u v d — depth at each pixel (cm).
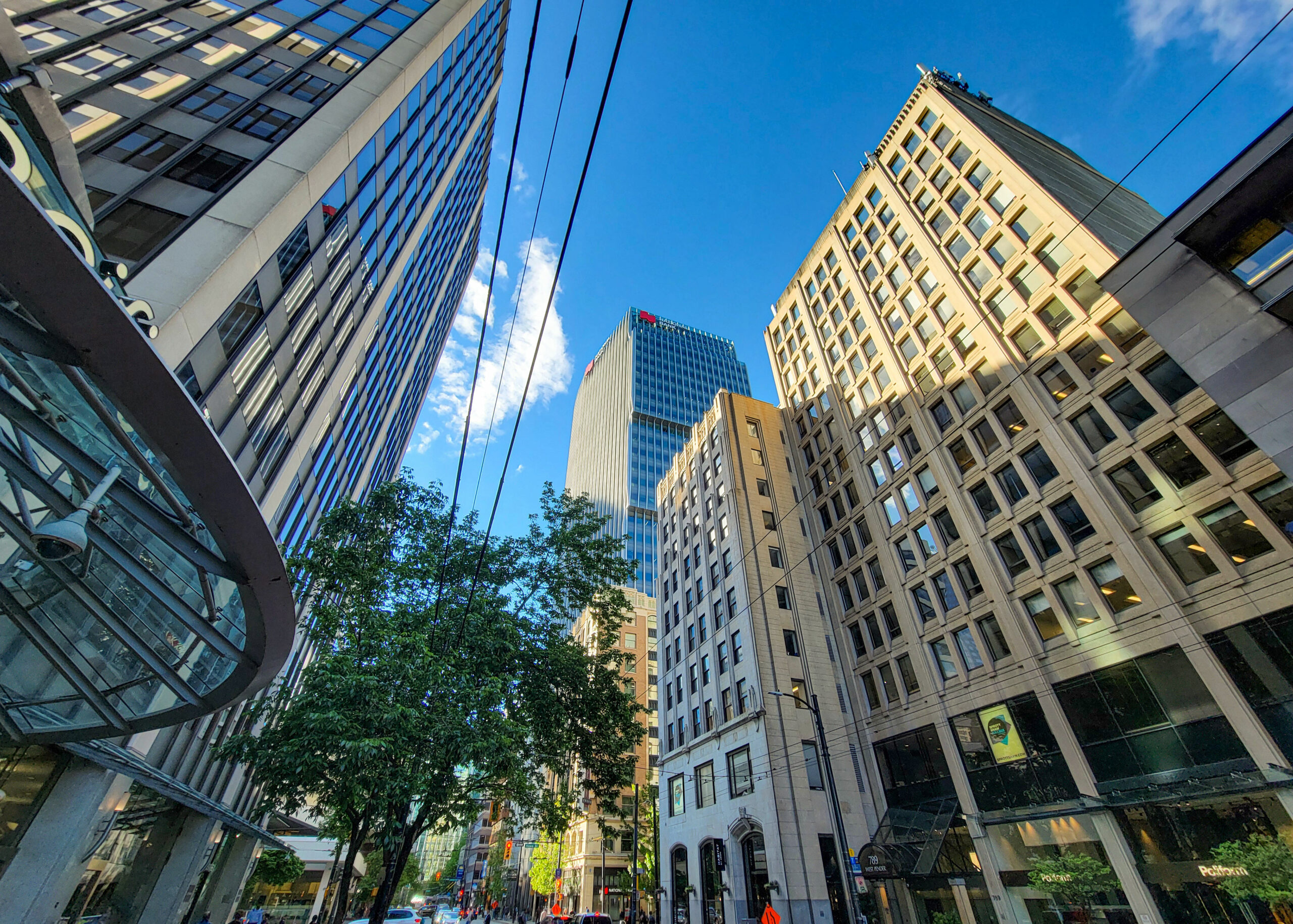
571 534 1903
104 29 1636
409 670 1252
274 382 1917
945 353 2991
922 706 2650
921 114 3453
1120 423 2130
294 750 1190
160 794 1906
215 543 764
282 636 902
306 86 2055
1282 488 1702
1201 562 1842
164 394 516
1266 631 1652
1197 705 1734
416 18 2761
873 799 2814
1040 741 2116
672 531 4969
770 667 3216
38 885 1214
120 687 1023
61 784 1304
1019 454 2466
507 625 1567
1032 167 2859
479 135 4288
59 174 636
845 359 3759
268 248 1652
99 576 948
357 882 5284
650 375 13738
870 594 3139
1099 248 2333
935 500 2822
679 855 3644
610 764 1784
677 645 4369
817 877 2623
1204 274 1700
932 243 3159
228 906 2872
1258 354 1580
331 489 3131
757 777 2981
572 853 5969
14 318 495
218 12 1967
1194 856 1616
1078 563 2141
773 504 3944
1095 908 1772
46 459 833
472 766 1357
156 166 1527
